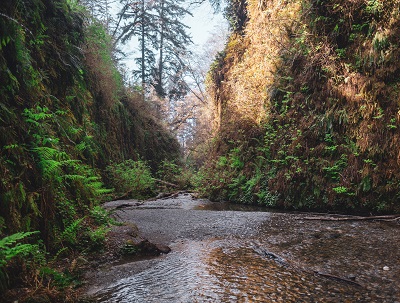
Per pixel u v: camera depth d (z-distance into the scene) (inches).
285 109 430.9
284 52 462.9
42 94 229.8
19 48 190.4
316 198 335.6
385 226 241.3
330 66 364.5
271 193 390.0
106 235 201.3
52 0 295.7
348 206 307.7
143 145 773.9
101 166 514.3
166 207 397.1
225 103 674.2
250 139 477.7
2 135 155.6
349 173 314.8
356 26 351.6
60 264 159.8
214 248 200.1
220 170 526.9
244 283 141.7
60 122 254.7
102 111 545.6
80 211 223.1
